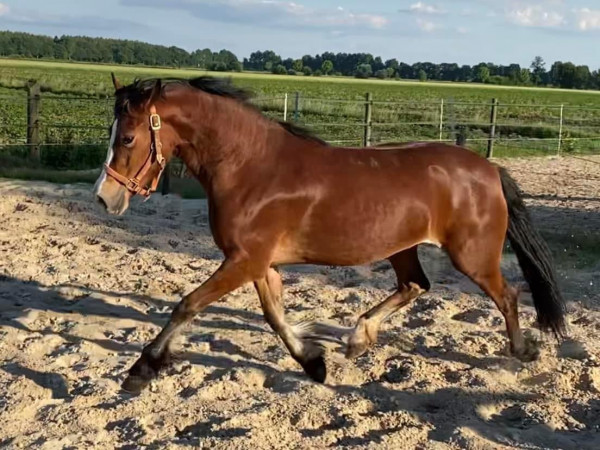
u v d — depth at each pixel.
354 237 4.61
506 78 104.38
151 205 10.93
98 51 111.56
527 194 13.05
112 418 4.32
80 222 9.50
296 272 7.64
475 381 4.92
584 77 98.69
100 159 15.92
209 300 4.51
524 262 5.14
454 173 4.81
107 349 5.41
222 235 4.54
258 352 5.40
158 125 4.43
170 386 4.77
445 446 4.04
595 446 4.12
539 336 5.76
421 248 8.71
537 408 4.52
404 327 6.07
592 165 18.55
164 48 113.12
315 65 122.69
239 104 4.59
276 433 4.11
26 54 108.94
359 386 4.87
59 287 6.79
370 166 4.70
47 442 3.97
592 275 7.52
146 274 7.38
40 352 5.31
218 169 4.54
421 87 75.44
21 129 20.28
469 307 6.53
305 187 4.54
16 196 10.87
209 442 3.98
